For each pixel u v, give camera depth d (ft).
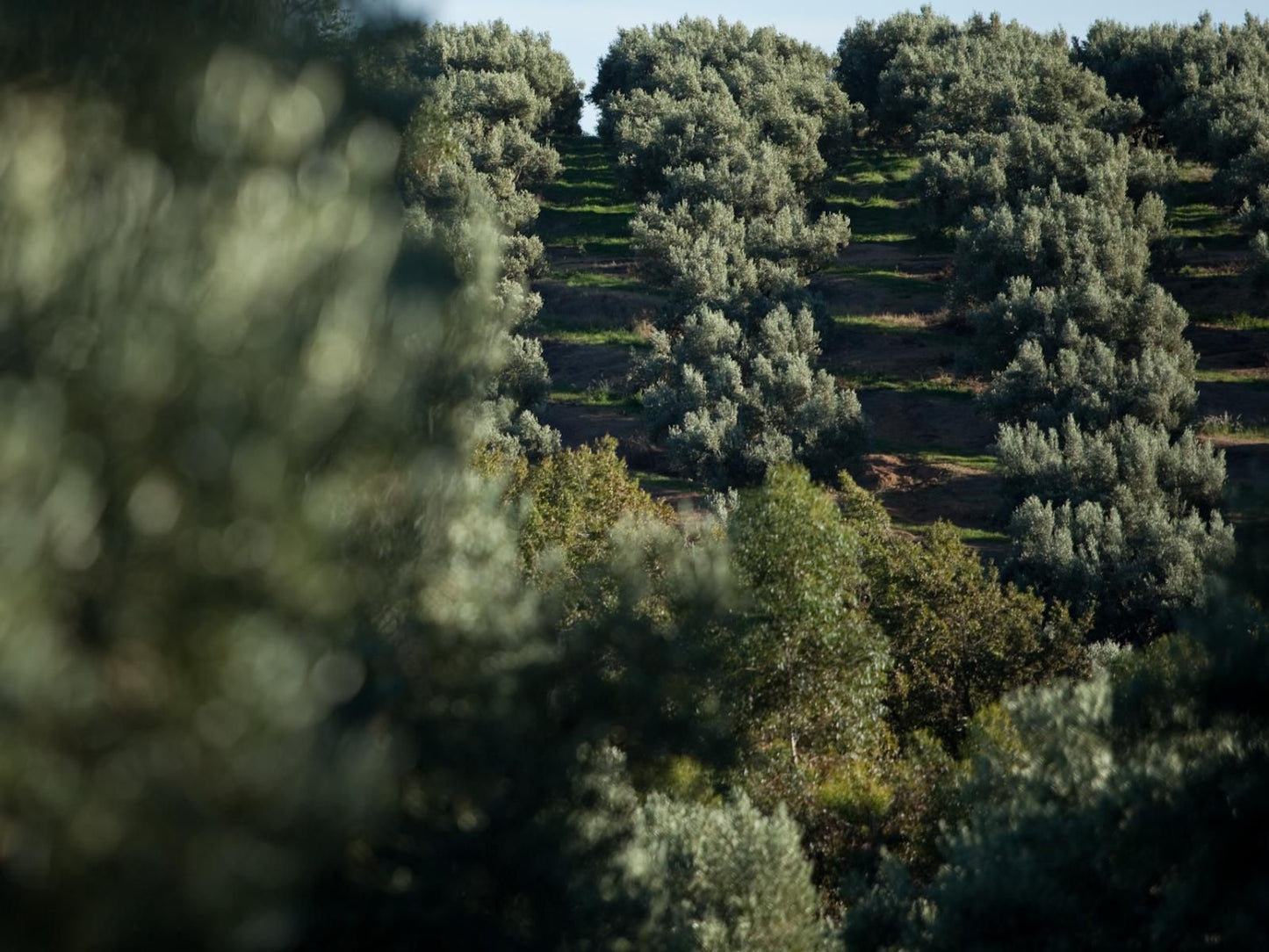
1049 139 458.91
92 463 24.45
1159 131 554.87
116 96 32.83
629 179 551.59
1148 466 276.21
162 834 23.40
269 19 46.57
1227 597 72.43
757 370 359.66
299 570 25.94
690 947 71.10
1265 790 67.15
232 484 25.04
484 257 56.59
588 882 54.08
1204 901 65.67
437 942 47.47
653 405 361.51
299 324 26.63
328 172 28.94
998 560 270.46
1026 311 361.30
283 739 24.59
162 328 25.04
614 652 61.11
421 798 49.90
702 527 135.44
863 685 135.85
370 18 54.29
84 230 26.55
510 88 627.87
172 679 24.53
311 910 40.09
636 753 61.62
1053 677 176.35
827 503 132.26
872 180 588.50
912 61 615.57
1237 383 362.94
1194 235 467.93
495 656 52.80
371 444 31.19
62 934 22.90
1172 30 622.54
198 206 27.35
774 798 125.90
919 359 407.64
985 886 72.13
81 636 24.63
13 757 22.56
